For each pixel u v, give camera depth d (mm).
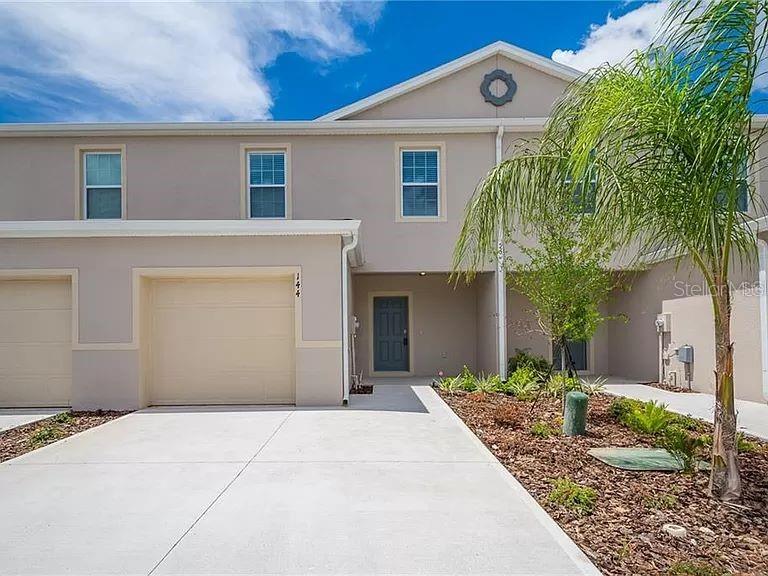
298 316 10258
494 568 3729
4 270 10078
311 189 13680
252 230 10031
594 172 5121
